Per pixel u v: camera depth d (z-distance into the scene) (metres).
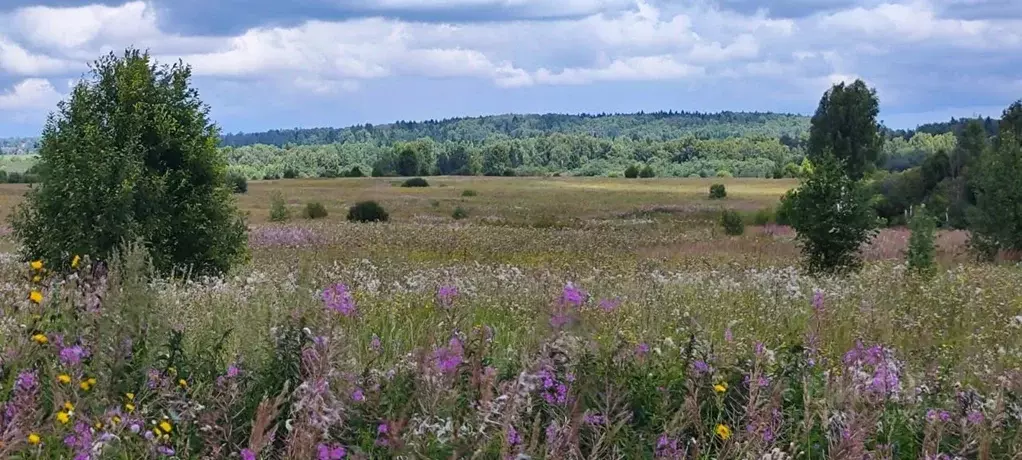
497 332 8.33
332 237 36.38
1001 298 12.37
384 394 5.05
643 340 7.05
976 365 7.31
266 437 3.80
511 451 3.94
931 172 49.66
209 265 18.50
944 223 44.66
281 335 5.36
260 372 5.21
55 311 5.53
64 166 16.47
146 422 4.44
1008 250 27.62
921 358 7.68
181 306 8.00
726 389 5.48
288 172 147.50
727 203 77.06
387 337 7.86
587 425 4.74
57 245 16.30
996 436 4.97
